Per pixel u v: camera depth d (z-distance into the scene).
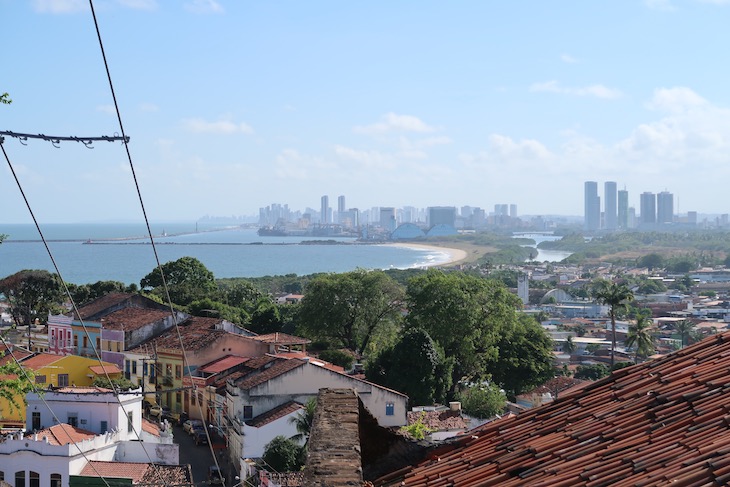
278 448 57.22
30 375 34.28
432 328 90.12
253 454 59.47
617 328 184.62
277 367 67.06
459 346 90.81
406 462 14.44
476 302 91.69
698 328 178.38
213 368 77.12
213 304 115.56
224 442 68.62
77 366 72.31
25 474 49.56
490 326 92.94
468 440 14.23
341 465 10.91
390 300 107.75
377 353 86.94
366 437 14.59
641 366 14.66
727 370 12.69
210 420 72.50
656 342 155.88
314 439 12.34
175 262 142.88
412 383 77.75
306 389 64.56
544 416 13.90
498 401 74.69
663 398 12.44
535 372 94.44
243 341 83.06
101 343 91.62
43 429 55.34
